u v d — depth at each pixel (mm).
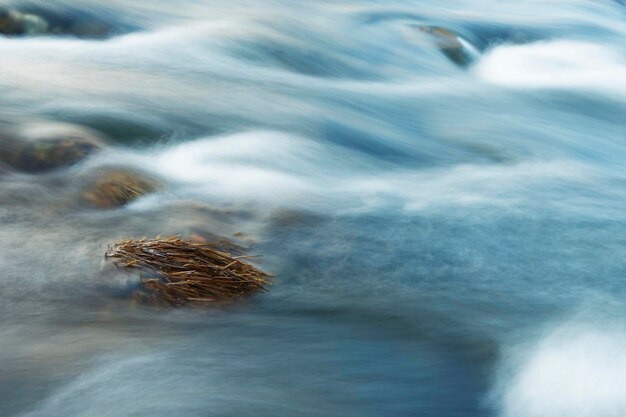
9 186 8516
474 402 5836
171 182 9453
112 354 5918
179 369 5832
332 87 15305
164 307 6586
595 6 26297
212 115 12281
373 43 18547
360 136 12781
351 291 7371
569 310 7363
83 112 11391
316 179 10578
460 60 19094
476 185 11047
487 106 15773
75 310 6410
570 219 9898
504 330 6879
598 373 6281
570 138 14391
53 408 5293
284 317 6727
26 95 11898
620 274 8320
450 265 8180
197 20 17422
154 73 14031
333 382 5938
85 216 8094
